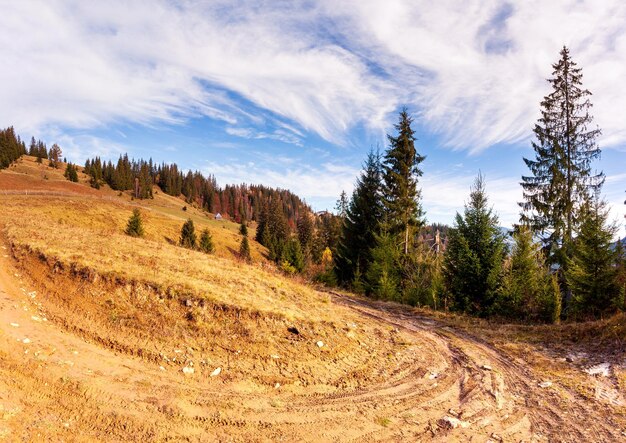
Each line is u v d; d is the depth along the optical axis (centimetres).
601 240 1633
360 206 3067
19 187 8694
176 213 12288
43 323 955
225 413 706
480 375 1031
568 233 2245
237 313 1139
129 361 848
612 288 1602
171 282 1221
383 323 1627
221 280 1438
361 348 1184
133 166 18400
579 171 2308
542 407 838
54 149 16325
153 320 1035
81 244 1597
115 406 667
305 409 769
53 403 641
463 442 682
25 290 1145
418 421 754
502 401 868
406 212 2819
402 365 1089
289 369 938
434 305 2128
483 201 2027
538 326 1544
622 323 1225
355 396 856
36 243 1535
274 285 1652
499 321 1792
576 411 809
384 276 2486
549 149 2402
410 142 2889
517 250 1945
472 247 2002
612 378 955
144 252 1622
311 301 1614
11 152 12838
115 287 1158
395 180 2875
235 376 859
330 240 6731
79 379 728
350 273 3094
